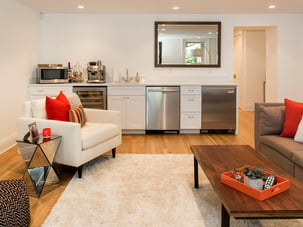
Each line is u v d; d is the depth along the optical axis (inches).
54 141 105.2
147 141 175.5
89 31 210.8
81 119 126.1
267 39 233.9
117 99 193.9
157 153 147.0
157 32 210.8
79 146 108.5
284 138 116.0
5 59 159.0
